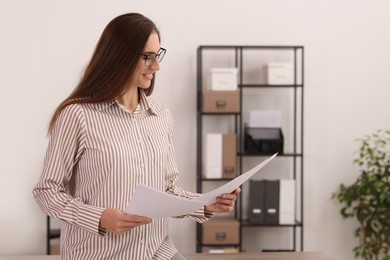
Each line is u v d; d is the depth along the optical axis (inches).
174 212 81.9
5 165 198.1
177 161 205.9
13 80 197.0
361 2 208.8
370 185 194.1
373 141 210.4
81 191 88.7
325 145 210.5
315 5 207.8
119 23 87.4
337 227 211.3
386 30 209.8
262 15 206.1
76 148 88.3
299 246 211.0
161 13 202.5
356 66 209.8
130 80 88.0
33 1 196.7
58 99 199.0
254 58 207.2
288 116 209.5
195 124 205.5
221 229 194.2
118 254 88.7
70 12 198.4
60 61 198.5
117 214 82.2
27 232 200.1
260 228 209.8
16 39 196.7
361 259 211.6
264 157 210.2
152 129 92.9
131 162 87.9
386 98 210.5
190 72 204.2
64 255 90.8
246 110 208.5
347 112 210.1
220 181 208.5
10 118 197.8
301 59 207.9
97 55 88.7
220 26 204.7
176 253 94.5
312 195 210.5
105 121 88.4
